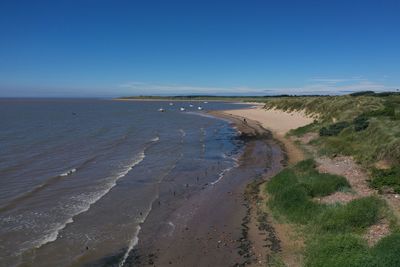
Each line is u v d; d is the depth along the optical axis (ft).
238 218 50.26
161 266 37.99
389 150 65.82
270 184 62.95
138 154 101.65
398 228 37.88
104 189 65.26
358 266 31.01
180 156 99.19
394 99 152.25
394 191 50.24
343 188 53.47
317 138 107.04
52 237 44.45
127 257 39.93
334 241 36.09
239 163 89.20
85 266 38.01
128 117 262.26
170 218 51.24
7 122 203.62
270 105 284.20
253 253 39.70
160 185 68.54
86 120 228.43
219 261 38.50
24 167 83.10
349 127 101.81
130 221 50.01
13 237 44.29
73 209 54.39
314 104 192.95
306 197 50.75
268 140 125.90
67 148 111.04
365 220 41.06
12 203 56.75
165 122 215.72
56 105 526.98
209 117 257.96
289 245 40.60
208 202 58.13
